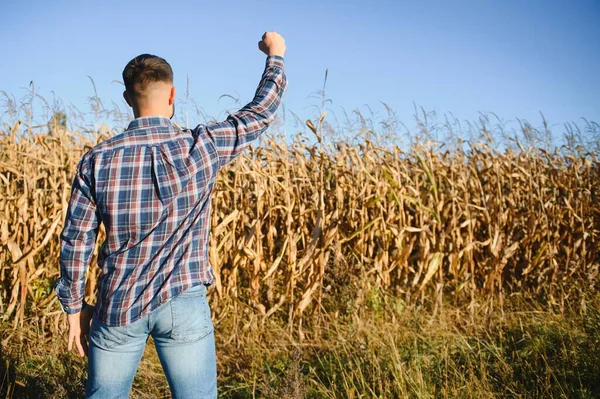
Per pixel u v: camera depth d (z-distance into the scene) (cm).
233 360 453
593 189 687
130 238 185
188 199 189
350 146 612
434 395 340
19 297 517
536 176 641
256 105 215
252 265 534
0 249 509
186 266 191
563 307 536
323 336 498
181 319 189
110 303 186
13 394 362
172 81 203
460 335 472
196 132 199
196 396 196
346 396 353
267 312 527
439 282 571
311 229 591
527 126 656
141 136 190
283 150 571
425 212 595
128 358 194
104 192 183
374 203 544
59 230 514
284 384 371
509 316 532
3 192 545
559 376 372
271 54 230
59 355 437
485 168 641
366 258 571
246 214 536
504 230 648
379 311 527
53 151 525
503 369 390
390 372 371
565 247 631
